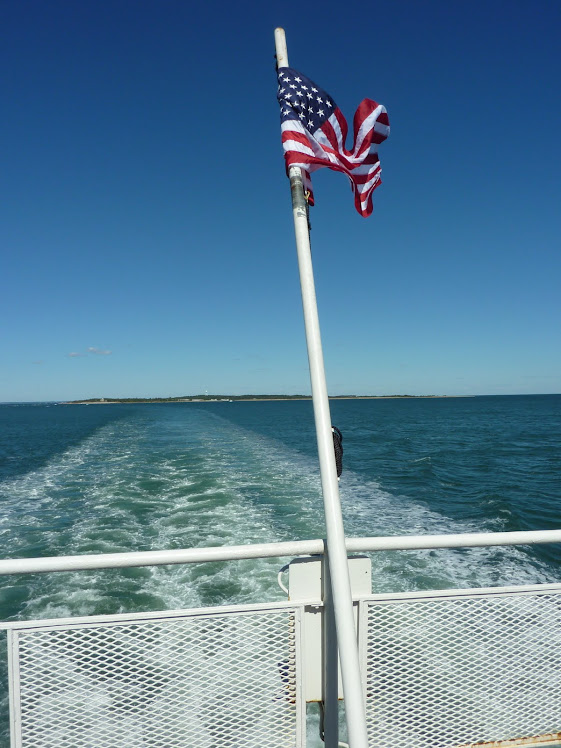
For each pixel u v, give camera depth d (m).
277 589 6.11
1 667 4.48
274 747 1.94
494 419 56.03
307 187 2.47
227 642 1.92
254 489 12.69
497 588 2.04
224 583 6.33
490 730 2.02
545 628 2.05
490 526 9.98
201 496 11.77
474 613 2.02
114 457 19.50
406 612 2.00
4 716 3.82
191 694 1.88
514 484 14.98
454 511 11.32
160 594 6.03
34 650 1.81
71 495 12.29
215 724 1.89
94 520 9.69
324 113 2.55
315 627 2.00
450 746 2.00
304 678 1.97
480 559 7.45
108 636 1.86
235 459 18.84
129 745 1.85
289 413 78.56
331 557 1.71
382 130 2.78
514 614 2.04
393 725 1.99
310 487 12.95
